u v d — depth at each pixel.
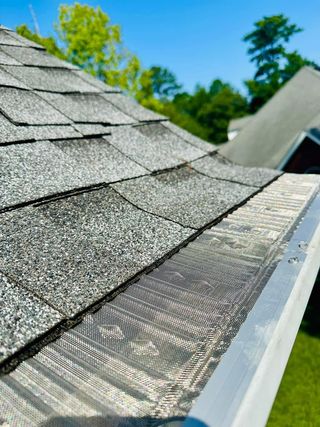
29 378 1.06
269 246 1.88
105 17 18.88
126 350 1.18
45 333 1.18
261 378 0.98
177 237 1.95
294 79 15.98
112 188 2.41
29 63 4.47
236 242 1.94
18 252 1.56
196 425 0.86
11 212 1.83
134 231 1.95
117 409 0.97
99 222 1.96
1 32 5.30
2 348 1.10
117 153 3.08
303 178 3.25
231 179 3.09
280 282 1.46
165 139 3.84
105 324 1.29
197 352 1.16
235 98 40.00
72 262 1.57
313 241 1.85
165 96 58.94
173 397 0.99
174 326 1.29
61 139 2.88
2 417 0.94
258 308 1.29
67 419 0.94
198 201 2.48
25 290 1.35
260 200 2.63
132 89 21.08
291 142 11.23
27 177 2.18
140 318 1.33
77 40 18.61
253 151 13.62
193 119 40.53
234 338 1.14
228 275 1.62
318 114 11.66
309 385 5.41
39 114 3.12
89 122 3.41
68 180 2.29
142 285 1.54
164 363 1.12
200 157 3.62
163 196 2.51
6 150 2.40
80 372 1.09
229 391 0.94
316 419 4.77
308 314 7.50
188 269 1.68
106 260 1.64
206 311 1.37
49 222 1.84
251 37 38.25
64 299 1.35
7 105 3.00
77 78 4.73
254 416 0.90
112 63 19.98
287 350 1.14
